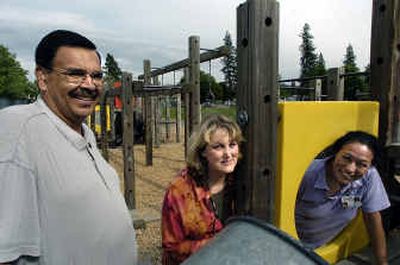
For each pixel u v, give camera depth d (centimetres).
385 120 289
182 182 213
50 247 147
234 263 131
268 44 208
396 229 329
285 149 240
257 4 204
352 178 245
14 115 148
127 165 586
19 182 139
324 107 253
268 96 212
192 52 741
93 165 166
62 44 159
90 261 158
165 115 1628
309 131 249
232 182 229
